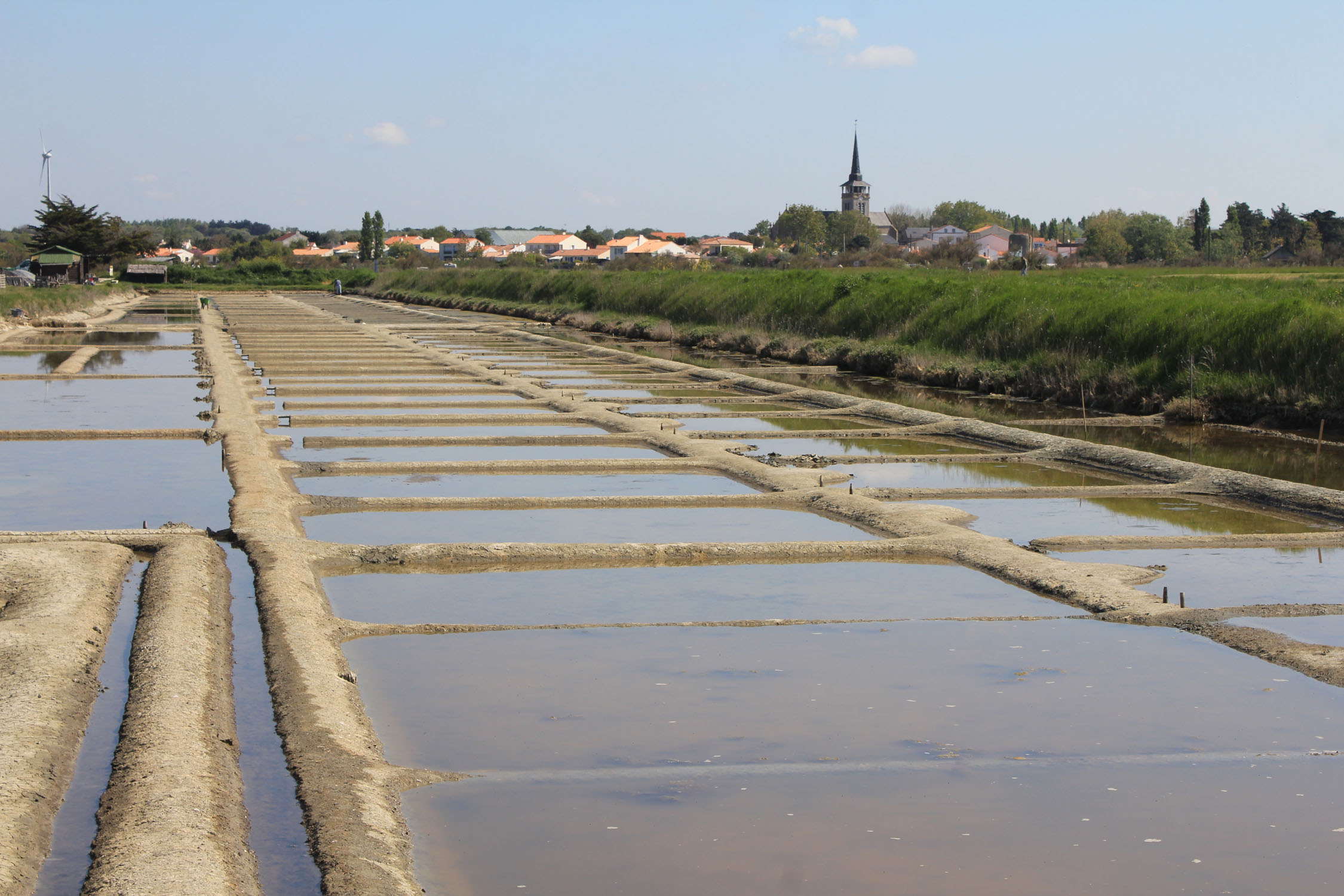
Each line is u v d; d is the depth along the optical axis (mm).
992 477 13344
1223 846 4695
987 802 5066
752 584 8617
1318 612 7762
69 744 5371
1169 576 8828
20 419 17406
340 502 11109
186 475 12648
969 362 25250
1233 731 5855
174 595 7422
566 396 20375
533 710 6074
